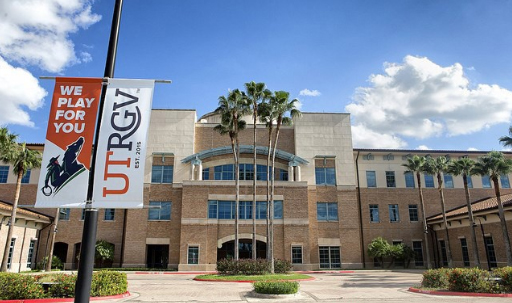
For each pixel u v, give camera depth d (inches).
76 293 258.5
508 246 1149.1
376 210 1710.1
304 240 1498.5
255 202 1395.2
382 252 1558.8
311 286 868.6
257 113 1366.9
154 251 1592.0
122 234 1582.2
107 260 1547.7
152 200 1578.5
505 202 1224.2
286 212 1524.4
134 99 315.9
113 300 619.2
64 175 299.4
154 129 1670.8
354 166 1722.4
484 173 1234.0
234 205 1525.6
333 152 1694.1
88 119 310.2
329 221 1600.6
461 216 1422.2
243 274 1125.1
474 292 666.8
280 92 1344.7
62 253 1611.7
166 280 1055.0
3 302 550.3
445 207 1724.9
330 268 1547.7
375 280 1041.5
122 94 315.6
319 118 1737.2
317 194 1630.2
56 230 1429.6
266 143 1727.4
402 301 598.5
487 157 1232.2
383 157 1770.4
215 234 1485.0
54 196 295.4
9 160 1205.7
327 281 1014.4
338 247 1576.0
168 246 1583.4
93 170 296.5
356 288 816.9
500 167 1194.0
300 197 1546.5
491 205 1341.0
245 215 1514.5
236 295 696.4
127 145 306.2
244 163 1643.7
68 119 309.4
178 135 1668.3
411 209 1721.2
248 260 1160.2
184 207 1505.9
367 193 1721.2
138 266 1508.4
